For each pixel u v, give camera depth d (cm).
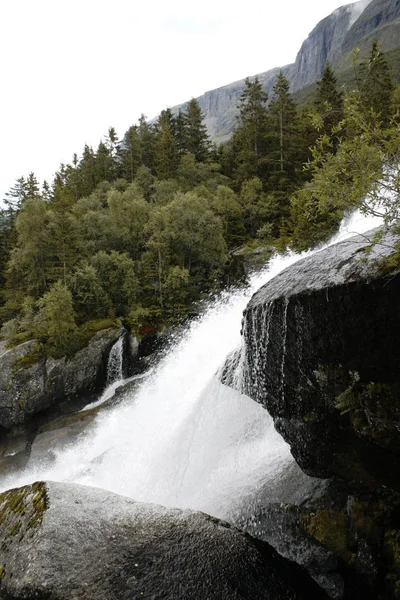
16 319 2703
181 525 462
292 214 2717
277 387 541
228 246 3669
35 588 354
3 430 2314
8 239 4356
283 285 530
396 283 342
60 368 2327
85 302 2805
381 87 2794
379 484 457
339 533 498
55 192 5134
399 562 435
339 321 407
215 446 902
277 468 693
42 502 462
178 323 2762
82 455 1688
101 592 356
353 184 335
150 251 3209
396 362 362
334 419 466
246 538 476
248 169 4566
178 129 6094
